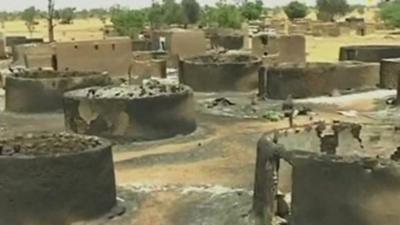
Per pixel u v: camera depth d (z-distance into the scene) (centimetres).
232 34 5559
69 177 1539
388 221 1262
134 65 4069
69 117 2472
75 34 7662
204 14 8506
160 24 7669
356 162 1284
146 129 2416
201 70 3553
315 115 2889
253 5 9125
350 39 6606
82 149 1612
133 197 1784
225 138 2469
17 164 1505
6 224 1517
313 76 3306
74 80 3014
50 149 1630
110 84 3078
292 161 1380
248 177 1966
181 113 2511
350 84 3412
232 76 3541
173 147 2355
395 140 1667
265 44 4369
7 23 12125
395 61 3431
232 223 1552
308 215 1352
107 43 3975
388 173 1255
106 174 1625
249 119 2847
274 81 3316
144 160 2188
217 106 3181
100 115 2391
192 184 1906
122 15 6825
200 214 1634
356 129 1681
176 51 4581
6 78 3097
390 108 3011
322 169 1325
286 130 1619
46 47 4062
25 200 1512
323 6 10538
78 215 1558
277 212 1470
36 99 2995
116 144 2386
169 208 1692
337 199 1309
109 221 1594
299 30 7156
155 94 2478
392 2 9331
